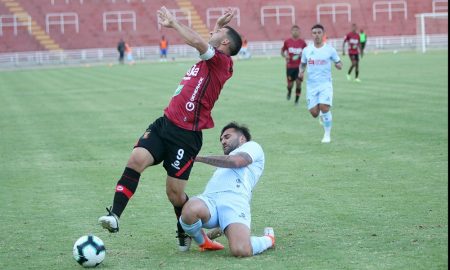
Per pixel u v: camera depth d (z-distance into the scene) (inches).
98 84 2272.4
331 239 501.7
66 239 522.3
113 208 458.6
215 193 476.4
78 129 1193.4
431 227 525.3
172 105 474.6
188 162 475.5
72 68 3523.6
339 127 1125.1
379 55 3654.0
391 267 428.1
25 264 458.0
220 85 478.3
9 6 4156.0
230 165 469.4
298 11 4488.2
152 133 473.4
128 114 1398.9
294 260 449.7
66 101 1711.4
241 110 1407.5
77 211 616.1
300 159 855.1
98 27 4259.4
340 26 4500.5
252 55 4237.2
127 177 465.1
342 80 2119.8
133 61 4013.3
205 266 442.9
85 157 912.3
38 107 1584.6
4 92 2049.7
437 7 4522.6
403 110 1301.7
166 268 441.7
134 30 4301.2
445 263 433.4
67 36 4210.1
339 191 669.9
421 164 794.2
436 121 1141.7
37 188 722.2
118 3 4298.7
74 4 4237.2
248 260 453.1
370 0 4527.6
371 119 1200.8
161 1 4365.2
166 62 3799.2
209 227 475.5
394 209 589.0
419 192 653.3
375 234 510.3
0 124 1291.8
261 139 1026.1
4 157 927.0
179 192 479.8
